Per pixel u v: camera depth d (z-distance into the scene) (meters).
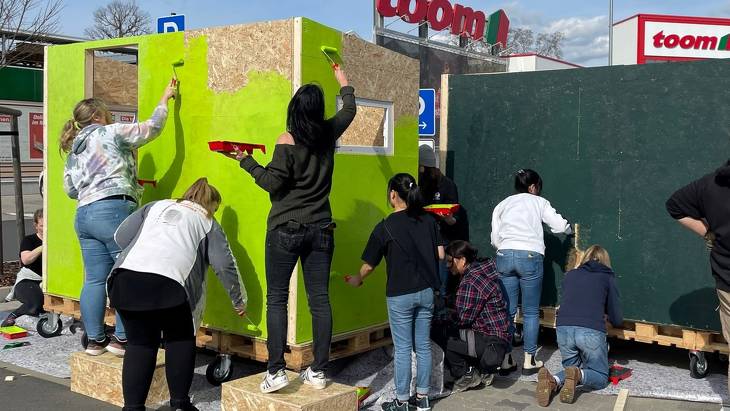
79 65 6.24
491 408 4.85
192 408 4.40
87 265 5.15
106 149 5.05
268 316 4.27
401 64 5.86
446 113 7.07
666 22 20.45
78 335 6.73
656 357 6.23
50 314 6.64
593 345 5.09
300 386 4.45
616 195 6.09
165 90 5.40
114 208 4.99
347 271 5.27
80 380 5.05
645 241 5.94
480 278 5.16
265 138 4.96
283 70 4.85
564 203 6.36
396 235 4.61
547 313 6.40
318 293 4.35
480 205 6.88
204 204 4.52
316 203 4.29
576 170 6.30
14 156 8.79
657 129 5.90
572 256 6.30
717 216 4.11
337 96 5.13
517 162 6.65
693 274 5.70
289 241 4.20
